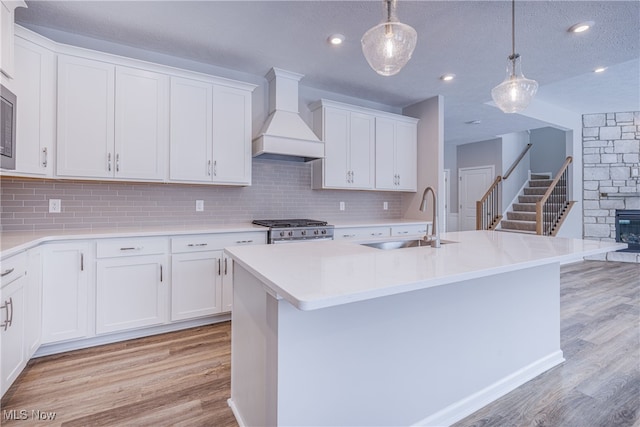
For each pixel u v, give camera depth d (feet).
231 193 11.87
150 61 10.23
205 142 10.24
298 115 12.03
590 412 5.90
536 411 5.96
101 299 8.20
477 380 6.14
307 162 13.43
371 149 13.91
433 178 14.57
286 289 3.52
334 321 4.50
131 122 9.14
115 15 8.26
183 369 7.26
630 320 10.30
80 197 9.50
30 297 6.88
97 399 6.14
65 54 8.29
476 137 23.67
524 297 6.95
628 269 17.99
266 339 4.42
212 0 7.64
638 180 19.62
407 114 15.79
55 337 7.66
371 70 11.64
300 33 9.12
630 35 9.08
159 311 8.93
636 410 5.94
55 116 8.20
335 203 14.25
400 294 5.12
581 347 8.46
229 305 9.93
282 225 10.82
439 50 10.04
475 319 6.09
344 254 5.62
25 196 8.80
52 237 7.57
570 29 8.77
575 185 20.47
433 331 5.52
